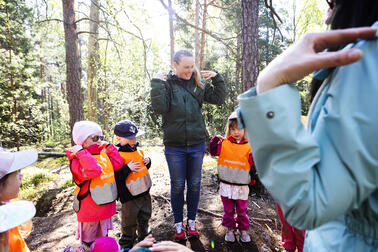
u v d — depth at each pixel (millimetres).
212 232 2830
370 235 535
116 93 9188
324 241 642
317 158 485
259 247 2559
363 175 445
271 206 3410
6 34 9102
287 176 486
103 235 2432
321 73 595
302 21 6023
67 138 18438
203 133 2574
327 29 705
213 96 2721
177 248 882
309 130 605
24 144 11758
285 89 501
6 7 8688
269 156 519
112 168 2451
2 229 1188
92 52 9570
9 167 1556
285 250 2334
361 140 441
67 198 5035
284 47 10836
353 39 489
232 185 2602
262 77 533
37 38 12859
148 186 2627
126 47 7422
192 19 12375
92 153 2420
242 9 3818
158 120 13719
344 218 602
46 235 3141
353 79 474
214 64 12539
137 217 2674
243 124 563
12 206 1304
